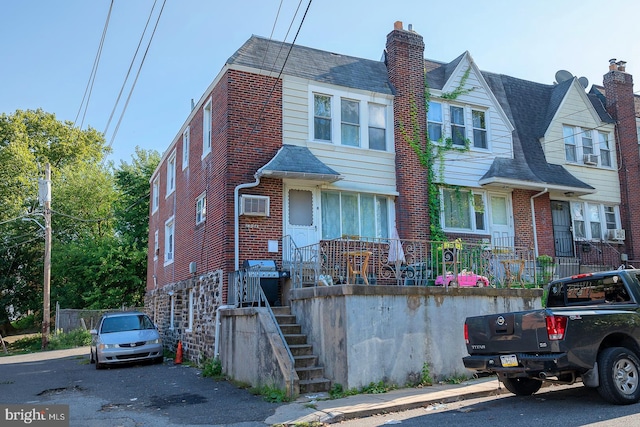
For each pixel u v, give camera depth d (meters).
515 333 7.37
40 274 35.53
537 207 17.33
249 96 13.72
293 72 14.41
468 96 16.92
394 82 15.84
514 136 17.66
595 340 7.10
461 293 10.80
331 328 9.70
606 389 7.02
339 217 14.45
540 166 17.70
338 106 14.89
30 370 15.13
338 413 7.53
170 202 20.22
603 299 8.27
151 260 23.75
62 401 9.66
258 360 10.09
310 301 10.50
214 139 14.51
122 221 35.94
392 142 15.45
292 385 8.84
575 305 8.64
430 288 10.41
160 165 23.02
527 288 12.53
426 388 9.53
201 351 14.20
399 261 11.66
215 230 13.81
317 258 11.93
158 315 20.81
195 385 11.02
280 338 9.70
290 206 13.83
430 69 17.00
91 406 9.11
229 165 13.16
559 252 17.77
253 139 13.57
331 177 13.42
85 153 43.28
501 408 7.62
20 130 37.97
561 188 17.02
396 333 9.81
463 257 12.68
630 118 20.30
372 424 7.15
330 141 14.62
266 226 13.27
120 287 33.62
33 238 34.50
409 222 15.05
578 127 19.23
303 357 9.86
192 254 16.22
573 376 7.14
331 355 9.61
